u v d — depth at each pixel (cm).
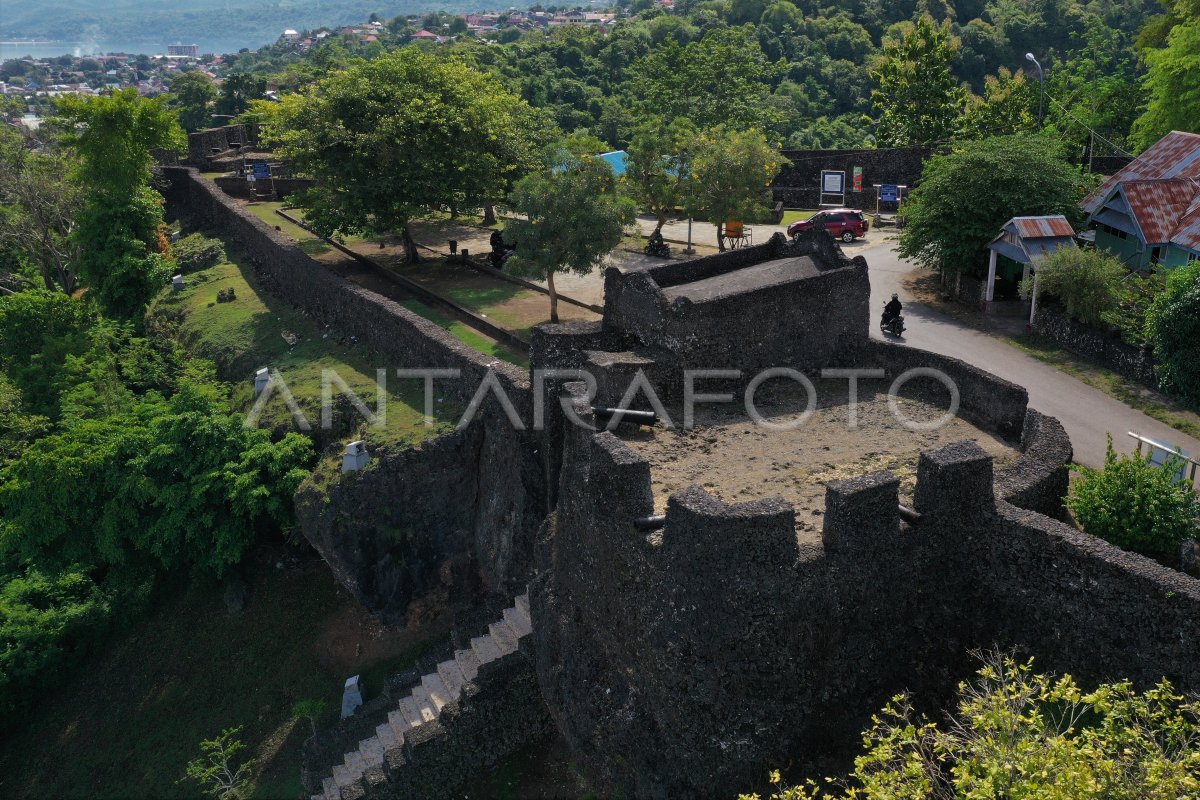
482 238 4881
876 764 1428
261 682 2591
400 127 3934
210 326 3834
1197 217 3372
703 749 1529
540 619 1897
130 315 4488
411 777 1991
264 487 2711
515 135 4256
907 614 1577
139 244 4522
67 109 4666
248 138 7219
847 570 1507
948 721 1551
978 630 1611
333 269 4416
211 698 2603
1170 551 1753
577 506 1734
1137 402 2677
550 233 3303
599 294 3741
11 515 3030
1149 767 1083
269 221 5322
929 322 3359
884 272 3988
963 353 3055
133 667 2777
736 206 4109
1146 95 6103
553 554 1880
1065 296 3072
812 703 1531
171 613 2888
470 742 2008
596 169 3428
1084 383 2812
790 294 2108
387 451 2530
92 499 2903
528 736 2059
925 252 3678
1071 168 3738
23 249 5275
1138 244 3494
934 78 5994
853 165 5472
